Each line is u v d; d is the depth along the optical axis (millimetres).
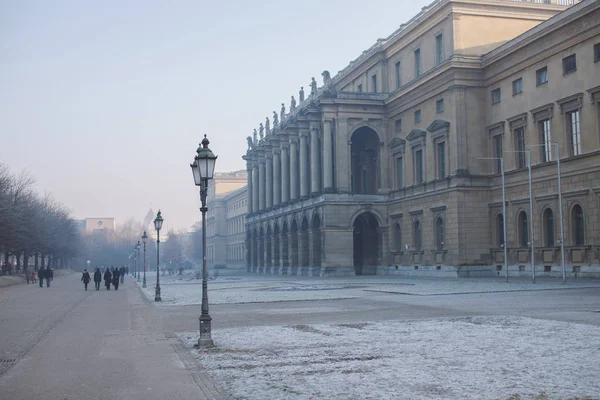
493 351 16344
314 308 32281
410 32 80625
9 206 77438
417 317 25984
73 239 168750
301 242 97625
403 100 81750
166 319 28297
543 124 60281
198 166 20562
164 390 12648
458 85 69000
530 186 51938
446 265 70375
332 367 14727
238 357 16562
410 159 80438
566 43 56125
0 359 16922
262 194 125625
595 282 49031
